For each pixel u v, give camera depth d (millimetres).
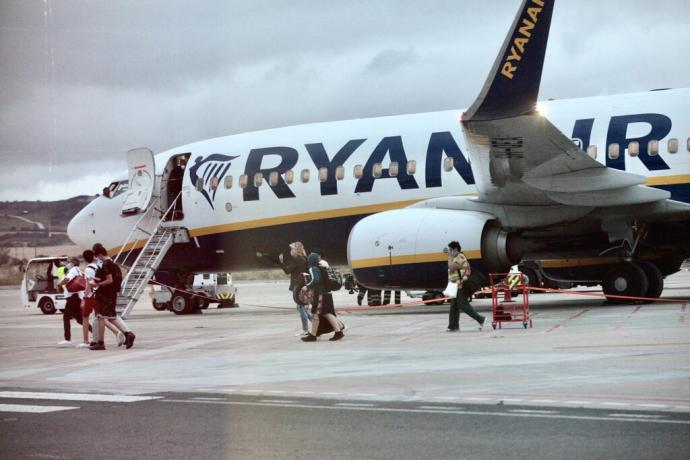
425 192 23938
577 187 21266
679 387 9656
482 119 19688
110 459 7148
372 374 11578
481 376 10977
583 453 6840
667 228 23359
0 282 92000
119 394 10680
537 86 19062
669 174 21859
